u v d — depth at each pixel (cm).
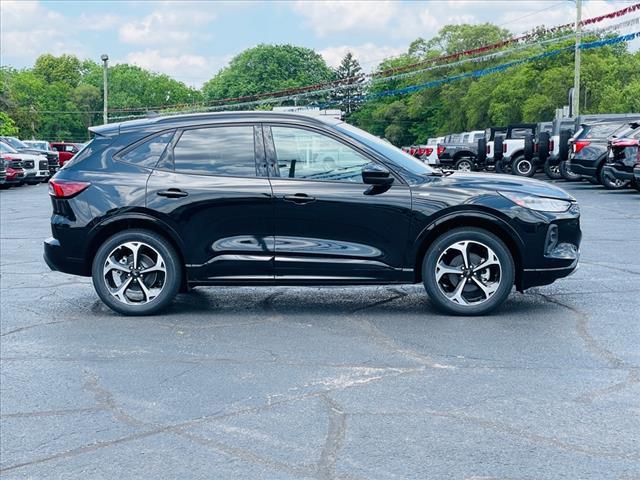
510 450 387
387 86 11825
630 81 6706
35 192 2784
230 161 702
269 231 688
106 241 704
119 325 677
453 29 9456
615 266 928
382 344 595
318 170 691
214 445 404
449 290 690
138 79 14512
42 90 13800
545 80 6575
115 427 433
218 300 777
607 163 2103
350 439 405
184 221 691
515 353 562
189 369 539
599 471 362
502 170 3172
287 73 12269
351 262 680
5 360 571
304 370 530
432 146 4512
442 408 449
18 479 370
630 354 555
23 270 991
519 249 671
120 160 715
